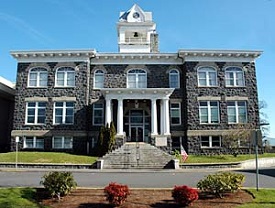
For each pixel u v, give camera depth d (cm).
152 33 4122
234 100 3384
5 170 2369
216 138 3316
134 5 4281
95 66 3478
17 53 3381
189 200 1191
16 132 3306
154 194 1366
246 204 1210
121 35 4159
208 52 3397
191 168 2564
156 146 3100
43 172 2241
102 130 3003
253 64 3469
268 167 2755
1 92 3662
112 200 1196
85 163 2620
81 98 3347
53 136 3288
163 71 3484
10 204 1179
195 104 3341
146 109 3450
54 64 3422
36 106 3356
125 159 2661
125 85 3444
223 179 1318
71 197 1314
